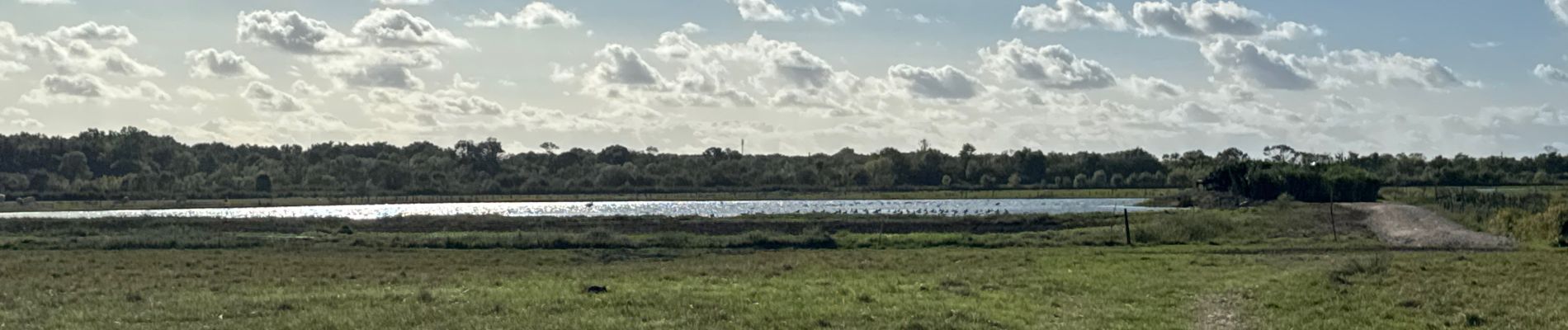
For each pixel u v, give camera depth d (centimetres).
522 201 17588
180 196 17188
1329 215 7838
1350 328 2627
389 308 2866
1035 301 3128
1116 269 4122
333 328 2556
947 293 3297
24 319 2755
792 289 3378
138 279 3950
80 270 4384
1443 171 16138
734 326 2552
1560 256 4412
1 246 6184
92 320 2738
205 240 6438
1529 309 2812
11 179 17950
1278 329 2650
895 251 5588
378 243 6444
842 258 4891
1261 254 5019
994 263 4450
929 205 14738
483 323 2562
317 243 6444
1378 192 11750
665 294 3130
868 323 2602
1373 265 3856
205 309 2886
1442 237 6075
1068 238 6272
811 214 10006
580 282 3659
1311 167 11425
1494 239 5838
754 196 18275
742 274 4038
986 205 14200
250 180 19912
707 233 8012
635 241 6366
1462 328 2603
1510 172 16738
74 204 15500
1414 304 2945
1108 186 19975
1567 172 17462
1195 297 3241
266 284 3759
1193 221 6875
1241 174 11862
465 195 19200
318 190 19400
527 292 3241
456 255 5569
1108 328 2650
